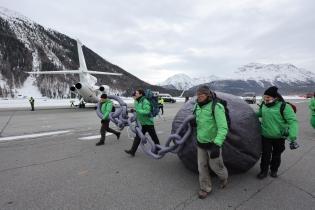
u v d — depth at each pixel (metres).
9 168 5.46
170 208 3.71
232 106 4.81
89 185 4.52
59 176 4.97
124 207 3.73
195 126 4.42
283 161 6.14
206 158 4.09
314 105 10.38
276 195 4.16
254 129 4.75
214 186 4.50
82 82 25.33
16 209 3.65
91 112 21.38
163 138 9.26
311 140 8.92
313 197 4.11
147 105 6.00
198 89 3.93
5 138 8.85
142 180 4.77
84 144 7.90
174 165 5.69
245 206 3.78
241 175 5.07
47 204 3.80
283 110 4.55
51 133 9.98
